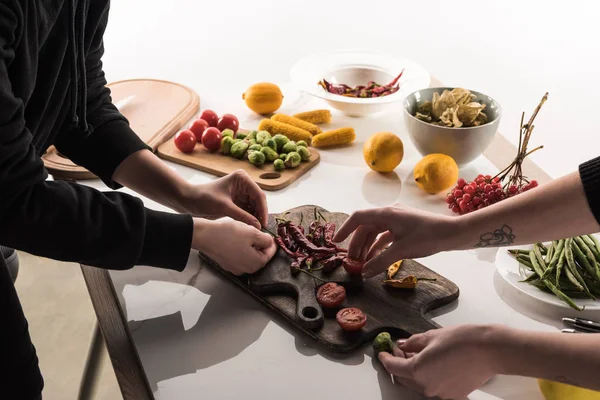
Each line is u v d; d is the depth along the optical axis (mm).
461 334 909
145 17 2822
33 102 1056
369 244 1240
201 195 1325
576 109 2871
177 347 1082
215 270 1282
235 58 2363
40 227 975
